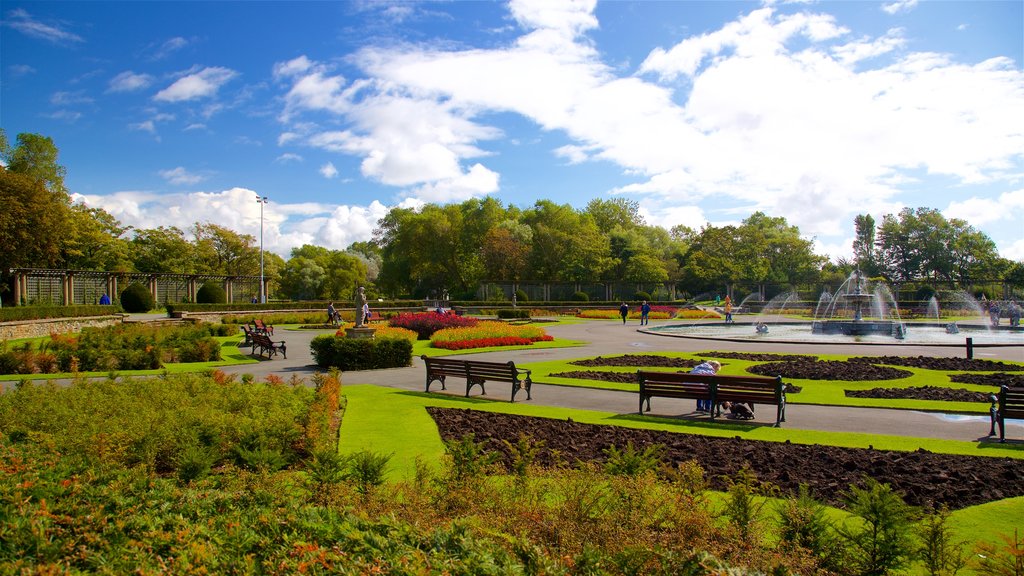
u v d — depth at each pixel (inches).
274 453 319.3
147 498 224.5
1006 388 416.2
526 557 181.2
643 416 510.0
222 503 225.6
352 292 3666.3
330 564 172.7
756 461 363.3
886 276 3326.8
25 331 1230.9
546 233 3144.7
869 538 208.1
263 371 818.2
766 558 196.7
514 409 540.7
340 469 271.9
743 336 1325.0
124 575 167.6
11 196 1654.8
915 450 388.5
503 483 282.2
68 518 198.4
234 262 3043.8
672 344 1171.3
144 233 2765.7
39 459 278.4
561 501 252.4
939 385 650.2
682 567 176.7
